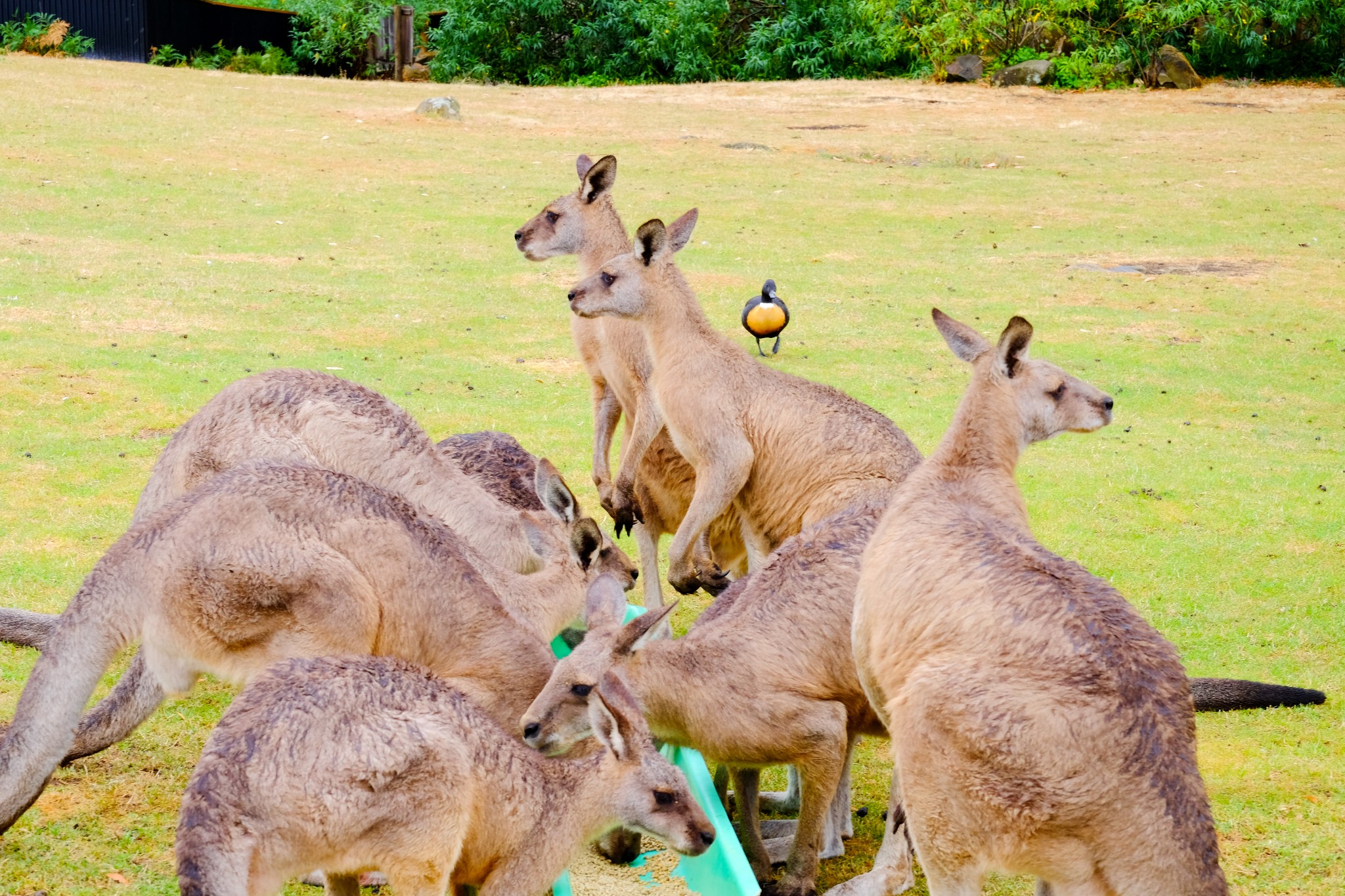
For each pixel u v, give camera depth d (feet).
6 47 94.38
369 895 15.70
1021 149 79.71
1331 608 24.09
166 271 45.32
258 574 15.78
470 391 35.27
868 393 36.70
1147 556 26.43
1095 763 12.05
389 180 63.57
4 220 49.96
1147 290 50.34
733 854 15.52
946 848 12.94
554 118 84.74
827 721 15.88
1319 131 85.81
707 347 22.47
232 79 90.07
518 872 14.47
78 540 24.17
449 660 16.71
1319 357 42.47
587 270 27.76
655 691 15.74
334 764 12.99
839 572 16.56
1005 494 16.62
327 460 19.76
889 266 52.80
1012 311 46.70
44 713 15.03
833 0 110.93
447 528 17.70
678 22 109.09
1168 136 84.23
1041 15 106.22
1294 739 19.60
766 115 90.12
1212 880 11.93
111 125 68.74
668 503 24.81
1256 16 102.58
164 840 15.89
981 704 12.55
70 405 31.48
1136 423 35.63
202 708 19.22
